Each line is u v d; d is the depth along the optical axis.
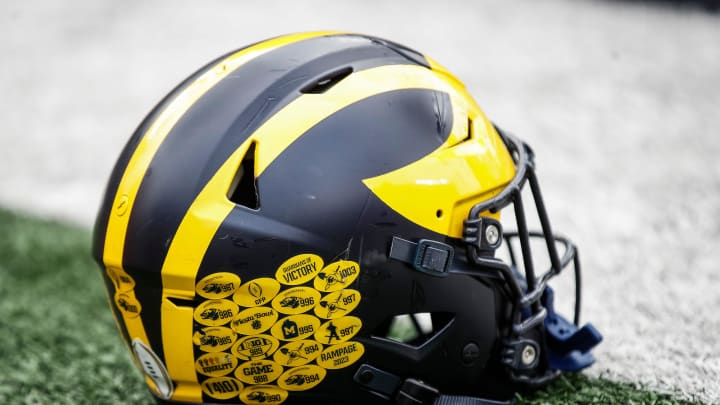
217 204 2.19
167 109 2.37
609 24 9.84
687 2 10.65
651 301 3.86
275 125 2.23
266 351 2.26
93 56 10.60
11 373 3.65
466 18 10.45
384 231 2.23
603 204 5.25
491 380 2.57
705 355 3.25
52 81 9.89
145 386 3.42
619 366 3.18
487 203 2.37
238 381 2.31
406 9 10.98
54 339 4.06
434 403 2.45
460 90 2.53
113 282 2.34
